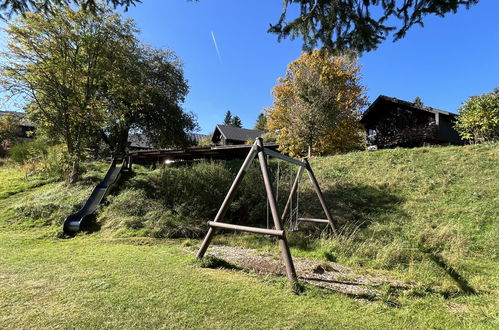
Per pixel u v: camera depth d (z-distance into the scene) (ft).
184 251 15.83
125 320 7.38
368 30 11.73
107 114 34.09
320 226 21.68
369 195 26.73
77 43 29.25
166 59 44.11
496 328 7.98
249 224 23.56
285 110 61.21
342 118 57.52
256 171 30.45
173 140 44.16
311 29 12.19
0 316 7.38
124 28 31.32
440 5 10.34
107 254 14.58
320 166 36.17
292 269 10.82
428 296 10.54
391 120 63.46
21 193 29.50
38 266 12.00
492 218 19.65
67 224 20.44
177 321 7.46
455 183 25.90
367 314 8.58
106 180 30.01
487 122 35.83
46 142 42.63
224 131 105.19
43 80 28.35
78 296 8.79
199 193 26.04
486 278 12.75
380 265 14.83
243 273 12.03
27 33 26.63
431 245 17.33
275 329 7.27
